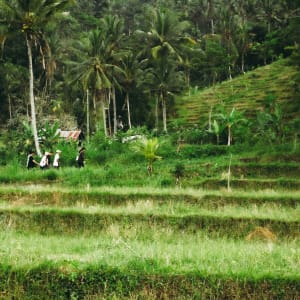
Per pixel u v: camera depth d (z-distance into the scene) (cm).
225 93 4769
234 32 5769
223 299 813
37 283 844
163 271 838
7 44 5119
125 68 4272
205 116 4209
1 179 2119
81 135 4306
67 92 5000
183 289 823
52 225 1382
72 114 4922
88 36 3884
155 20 4297
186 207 1542
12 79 4859
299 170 2233
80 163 2455
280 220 1341
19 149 2964
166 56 4209
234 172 2289
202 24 7612
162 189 1786
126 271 841
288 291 811
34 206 1538
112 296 826
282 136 2962
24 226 1384
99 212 1397
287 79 4503
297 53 3092
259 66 5825
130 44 4509
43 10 2658
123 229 1345
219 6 7375
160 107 4628
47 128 3117
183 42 4300
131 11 8194
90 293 833
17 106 4775
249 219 1354
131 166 2506
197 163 2527
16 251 940
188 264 873
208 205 1620
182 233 1334
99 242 1125
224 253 958
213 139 3291
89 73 3712
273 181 1978
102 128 3891
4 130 4400
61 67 5188
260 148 2767
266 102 3791
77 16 6875
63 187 1917
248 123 3198
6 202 1645
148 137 3294
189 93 5200
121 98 4756
